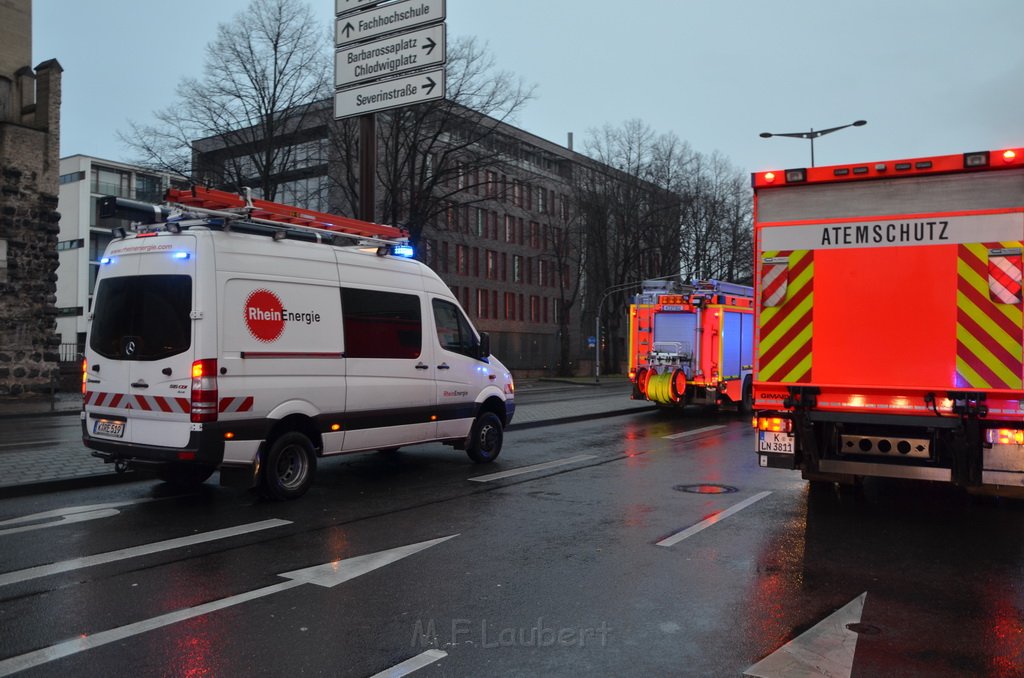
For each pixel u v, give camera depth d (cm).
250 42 3095
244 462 747
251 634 430
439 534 659
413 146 3234
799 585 524
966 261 672
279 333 782
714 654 405
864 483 920
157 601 483
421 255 3269
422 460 1101
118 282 785
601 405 2166
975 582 532
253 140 3200
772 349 752
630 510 762
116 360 774
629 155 5081
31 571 545
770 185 748
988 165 658
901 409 693
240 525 688
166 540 632
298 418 812
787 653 407
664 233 5075
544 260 6431
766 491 868
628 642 421
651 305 1938
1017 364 648
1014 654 407
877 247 709
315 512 745
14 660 393
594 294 5825
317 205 3541
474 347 1051
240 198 777
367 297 889
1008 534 670
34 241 2512
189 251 731
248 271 759
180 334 729
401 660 396
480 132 3609
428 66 1205
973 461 674
